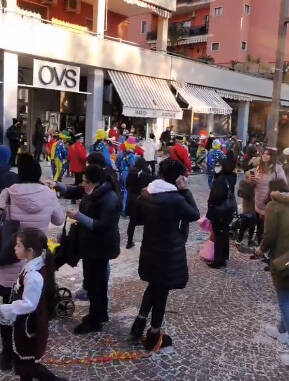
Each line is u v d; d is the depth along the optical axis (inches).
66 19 796.6
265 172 288.0
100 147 383.2
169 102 799.1
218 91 957.2
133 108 722.2
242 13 1497.3
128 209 289.1
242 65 1100.5
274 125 518.0
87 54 677.9
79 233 171.6
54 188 190.7
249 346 175.2
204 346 173.2
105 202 164.6
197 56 1665.8
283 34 497.4
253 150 470.6
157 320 164.1
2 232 148.9
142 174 284.4
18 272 148.9
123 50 733.9
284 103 1178.6
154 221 157.0
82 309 197.2
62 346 166.2
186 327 188.1
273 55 1502.2
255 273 259.3
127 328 182.7
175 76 844.6
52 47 627.5
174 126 929.5
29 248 119.6
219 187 254.7
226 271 260.7
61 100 853.2
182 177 164.4
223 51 1542.8
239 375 155.0
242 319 198.2
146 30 1729.8
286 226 167.5
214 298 220.1
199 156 727.7
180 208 156.3
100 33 705.0
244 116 1063.6
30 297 116.7
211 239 269.6
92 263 170.9
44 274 120.3
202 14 1644.9
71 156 417.7
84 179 170.6
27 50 597.9
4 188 163.6
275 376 155.8
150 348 166.1
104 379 147.9
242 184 307.3
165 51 855.7
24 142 747.4
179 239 159.8
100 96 722.2
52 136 578.6
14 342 120.4
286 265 163.5
